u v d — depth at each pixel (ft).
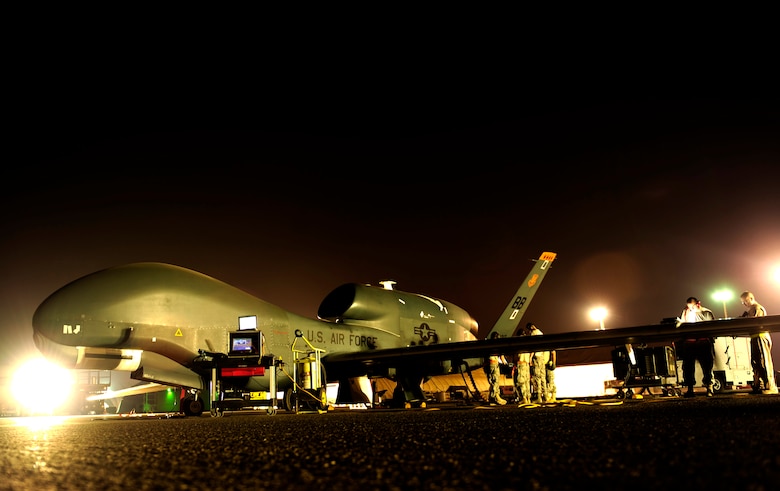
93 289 43.16
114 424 28.07
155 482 7.74
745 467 7.18
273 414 39.93
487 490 6.51
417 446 11.08
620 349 41.55
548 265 71.87
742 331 35.22
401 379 53.42
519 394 42.04
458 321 72.13
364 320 60.49
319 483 7.32
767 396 30.32
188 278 47.34
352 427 17.80
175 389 72.79
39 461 10.62
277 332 50.42
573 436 11.57
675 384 40.63
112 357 43.32
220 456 10.57
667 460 7.97
